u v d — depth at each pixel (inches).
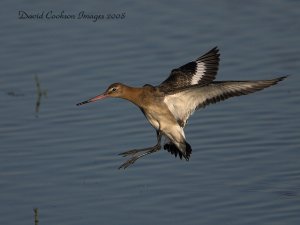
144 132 707.4
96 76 778.2
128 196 615.5
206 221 578.6
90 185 632.4
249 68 788.0
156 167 660.1
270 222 574.6
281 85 767.7
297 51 811.4
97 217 588.7
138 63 796.6
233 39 836.0
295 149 671.8
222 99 534.3
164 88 569.0
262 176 637.9
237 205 598.5
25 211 599.8
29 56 812.0
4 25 864.3
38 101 749.3
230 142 689.6
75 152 678.5
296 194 609.6
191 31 849.5
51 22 871.1
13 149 683.4
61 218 589.0
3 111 738.2
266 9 892.6
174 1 911.7
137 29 856.3
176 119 550.3
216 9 895.1
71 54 813.2
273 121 715.4
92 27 861.8
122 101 756.6
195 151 679.7
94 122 723.4
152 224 576.7
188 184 630.5
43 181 638.5
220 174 644.1
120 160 665.6
